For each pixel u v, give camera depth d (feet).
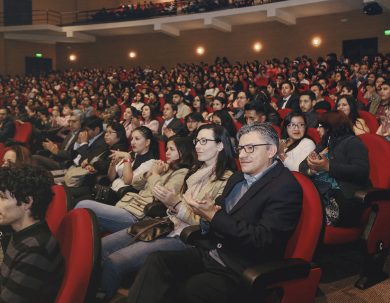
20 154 10.52
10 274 4.75
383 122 12.28
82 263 4.85
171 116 19.93
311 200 6.14
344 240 8.59
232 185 6.69
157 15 58.80
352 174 8.51
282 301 5.74
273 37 55.31
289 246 6.19
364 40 49.57
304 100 17.15
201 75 43.01
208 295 5.86
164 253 6.24
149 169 11.48
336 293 8.54
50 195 5.25
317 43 52.31
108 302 7.70
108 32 64.08
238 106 21.44
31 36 66.39
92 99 37.76
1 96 49.75
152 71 54.39
